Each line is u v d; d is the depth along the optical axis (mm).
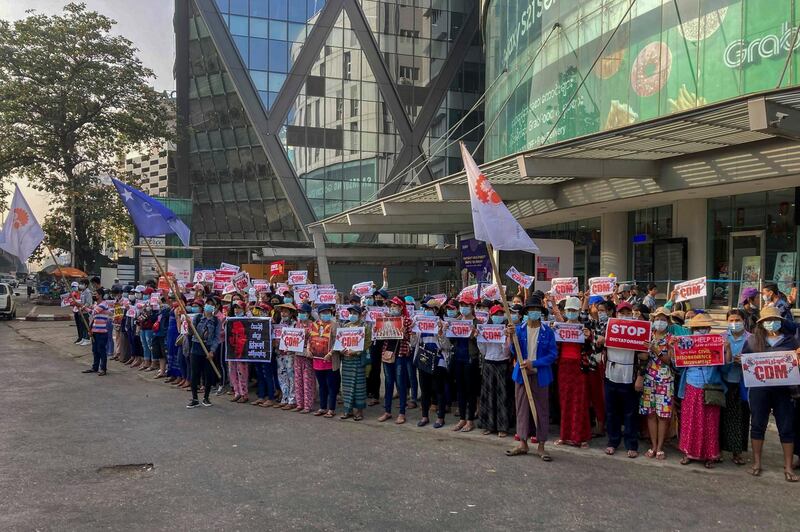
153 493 5910
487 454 7629
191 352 10336
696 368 7305
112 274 45031
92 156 35312
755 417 6941
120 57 34844
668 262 19594
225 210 47625
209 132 45438
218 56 42812
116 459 7043
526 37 23734
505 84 26406
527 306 7496
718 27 15148
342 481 6395
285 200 45188
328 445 7910
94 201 34438
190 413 9750
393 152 45719
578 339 8047
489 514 5527
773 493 6297
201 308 11391
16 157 33000
